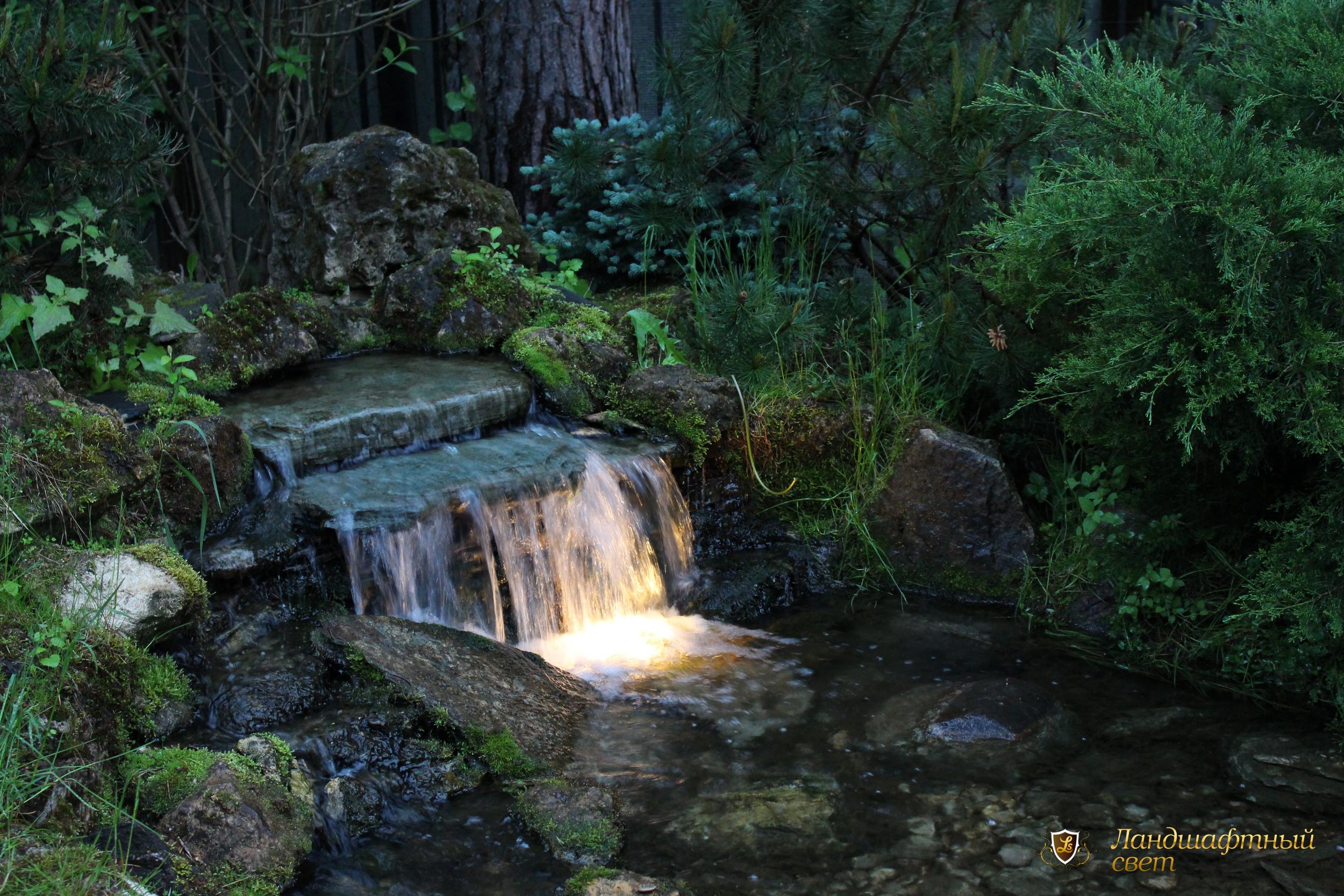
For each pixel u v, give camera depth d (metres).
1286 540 4.18
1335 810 3.45
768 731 3.95
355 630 3.99
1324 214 3.77
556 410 5.44
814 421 5.41
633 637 4.67
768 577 5.05
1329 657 4.20
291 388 5.18
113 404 4.63
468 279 5.84
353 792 3.41
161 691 3.61
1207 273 3.95
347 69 7.93
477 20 6.98
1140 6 8.80
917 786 3.61
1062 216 4.23
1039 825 3.40
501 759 3.65
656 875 3.18
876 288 5.74
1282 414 4.03
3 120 4.43
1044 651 4.58
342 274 6.06
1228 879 3.14
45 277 4.86
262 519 4.38
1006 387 5.22
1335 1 4.32
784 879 3.16
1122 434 4.59
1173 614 4.60
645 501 5.02
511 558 4.56
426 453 4.88
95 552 3.73
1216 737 3.91
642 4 8.14
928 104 5.34
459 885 3.14
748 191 6.43
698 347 5.87
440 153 6.28
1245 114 4.00
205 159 7.91
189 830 3.01
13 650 3.18
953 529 5.11
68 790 2.95
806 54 5.86
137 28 6.69
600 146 6.29
